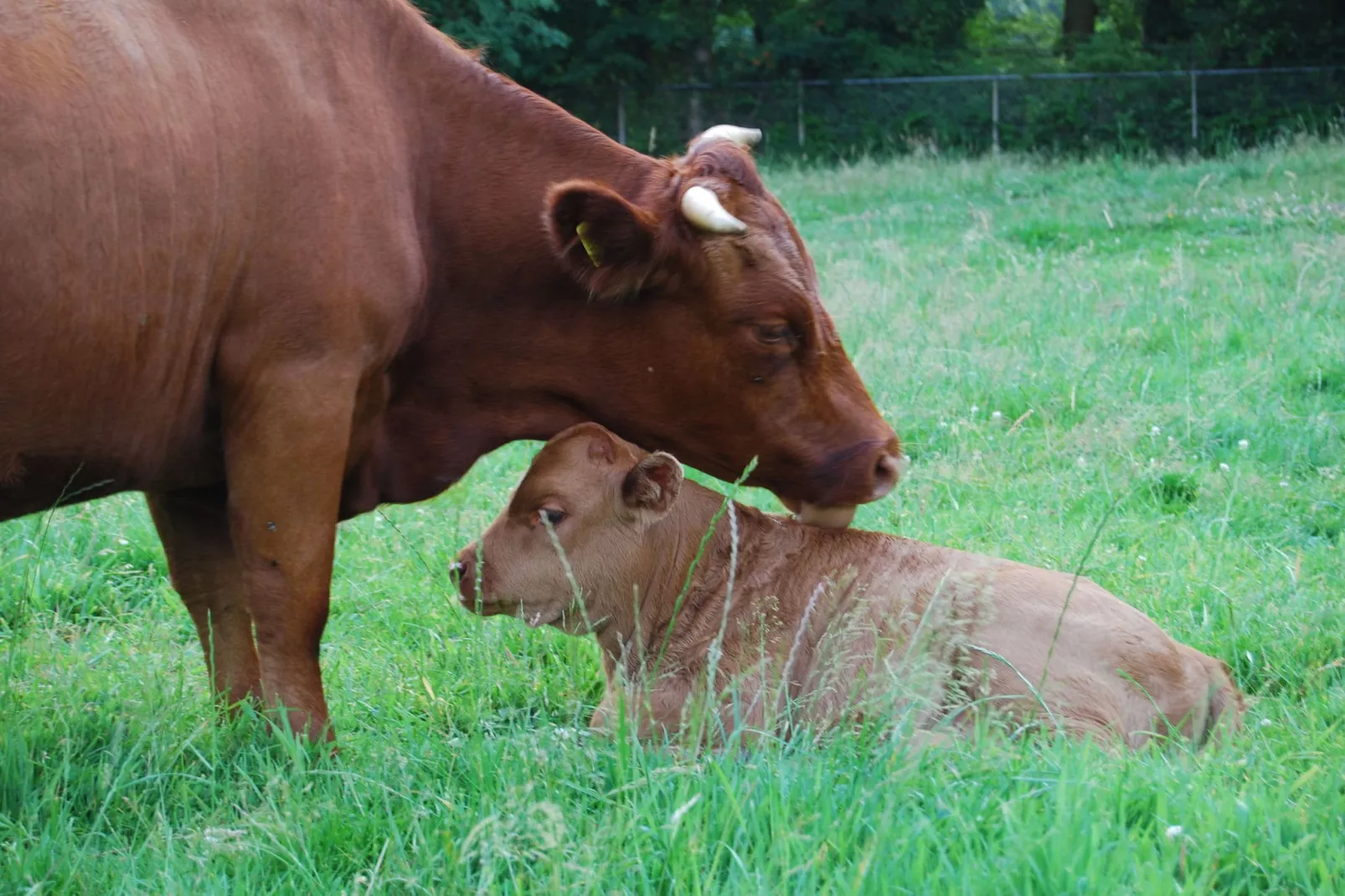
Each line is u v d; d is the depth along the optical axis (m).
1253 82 33.38
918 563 5.64
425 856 4.16
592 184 5.14
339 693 5.95
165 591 7.31
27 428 4.70
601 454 5.78
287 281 4.95
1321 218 17.92
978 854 3.98
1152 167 27.19
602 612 5.81
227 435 5.07
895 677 4.94
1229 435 9.41
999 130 33.91
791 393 5.59
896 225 20.72
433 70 5.55
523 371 5.68
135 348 4.76
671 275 5.43
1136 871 3.79
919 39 42.19
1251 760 4.76
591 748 4.80
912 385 10.52
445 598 6.89
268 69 4.99
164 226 4.70
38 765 4.95
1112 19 47.34
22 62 4.46
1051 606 5.40
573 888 3.82
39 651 6.04
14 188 4.39
